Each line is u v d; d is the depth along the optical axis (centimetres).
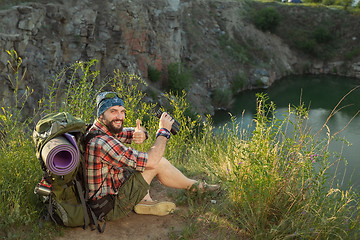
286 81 3647
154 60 2303
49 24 1619
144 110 506
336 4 4891
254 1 4359
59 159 251
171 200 365
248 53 3672
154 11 2412
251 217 312
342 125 2177
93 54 1778
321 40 4169
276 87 3403
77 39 1727
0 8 1410
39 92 1427
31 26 1449
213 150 471
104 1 1934
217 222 317
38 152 252
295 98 3003
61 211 281
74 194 284
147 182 306
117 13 1984
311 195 322
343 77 3916
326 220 290
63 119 255
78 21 1725
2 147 345
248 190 316
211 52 3322
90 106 409
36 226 289
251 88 3316
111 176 288
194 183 350
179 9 2594
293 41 4138
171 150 511
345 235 296
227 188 350
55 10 1647
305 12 4378
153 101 2170
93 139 271
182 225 318
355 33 4216
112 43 1934
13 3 1499
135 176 296
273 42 3972
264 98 358
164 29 2473
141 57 2197
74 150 244
